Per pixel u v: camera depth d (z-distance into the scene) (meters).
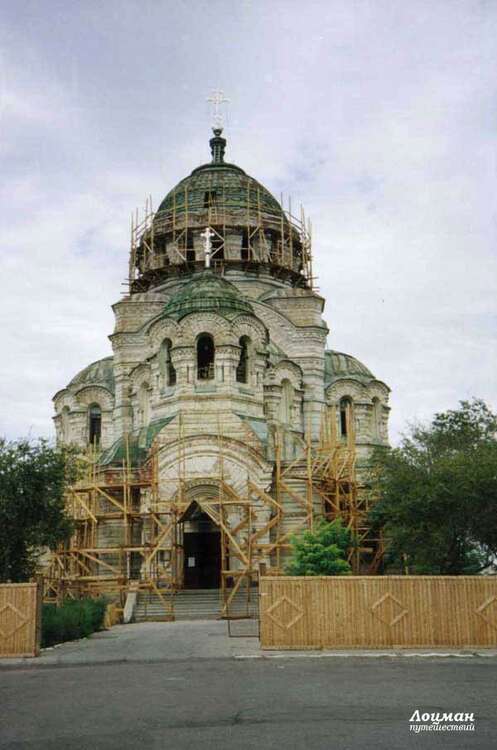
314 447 58.12
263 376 55.44
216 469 50.50
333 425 57.31
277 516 48.91
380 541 53.41
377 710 19.02
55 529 43.09
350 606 31.64
